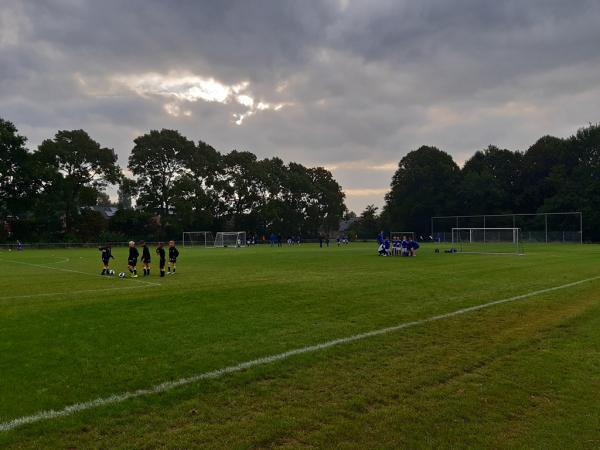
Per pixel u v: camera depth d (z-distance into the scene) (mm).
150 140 75188
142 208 76250
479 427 4484
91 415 4707
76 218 69312
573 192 70125
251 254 37188
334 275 17953
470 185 81000
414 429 4438
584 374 5973
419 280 15945
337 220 103812
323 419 4645
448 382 5719
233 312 10062
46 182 62844
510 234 54312
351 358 6664
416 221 87875
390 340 7664
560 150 80500
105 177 70250
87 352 6926
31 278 18219
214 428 4430
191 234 71812
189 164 78375
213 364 6359
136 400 5098
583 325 8742
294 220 94625
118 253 41250
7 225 63969
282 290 13422
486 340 7676
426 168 86438
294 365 6316
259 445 4121
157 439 4203
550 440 4230
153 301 11547
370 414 4770
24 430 4383
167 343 7441
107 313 9969
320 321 9133
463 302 11258
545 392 5375
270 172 90000
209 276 18250
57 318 9438
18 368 6180
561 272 18531
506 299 11688
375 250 44594
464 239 61156
